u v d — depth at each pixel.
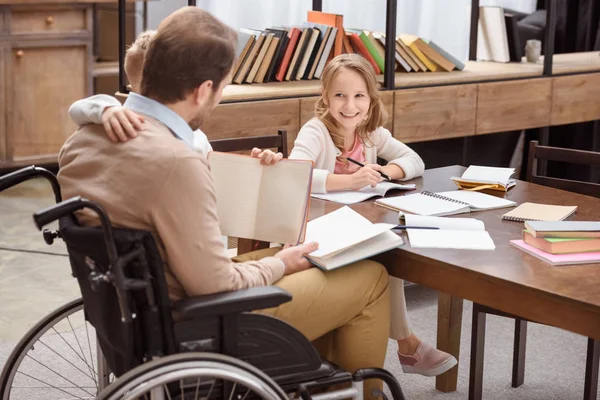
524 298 2.13
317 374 2.16
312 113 4.12
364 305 2.38
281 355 2.12
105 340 2.12
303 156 3.11
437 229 2.55
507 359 3.43
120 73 4.06
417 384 3.22
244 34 4.21
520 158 5.04
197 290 2.01
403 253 2.38
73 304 2.41
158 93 2.09
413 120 4.41
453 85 4.53
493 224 2.64
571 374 3.33
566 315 2.05
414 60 4.70
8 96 5.60
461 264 2.26
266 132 3.99
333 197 2.92
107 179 2.03
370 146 3.26
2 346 3.40
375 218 2.70
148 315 1.96
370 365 2.41
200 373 1.88
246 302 1.98
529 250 2.37
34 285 4.06
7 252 4.50
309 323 2.30
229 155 2.47
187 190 1.97
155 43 2.07
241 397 2.07
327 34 4.41
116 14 6.15
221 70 2.10
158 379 1.86
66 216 2.05
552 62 4.93
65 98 5.81
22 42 5.55
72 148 2.13
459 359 3.42
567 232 2.34
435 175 3.29
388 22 4.25
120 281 1.86
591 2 5.59
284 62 4.32
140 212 1.98
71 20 5.71
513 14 5.52
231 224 2.48
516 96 4.75
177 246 1.98
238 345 2.06
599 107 5.12
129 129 2.03
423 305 3.96
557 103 4.93
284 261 2.31
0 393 2.41
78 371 3.22
